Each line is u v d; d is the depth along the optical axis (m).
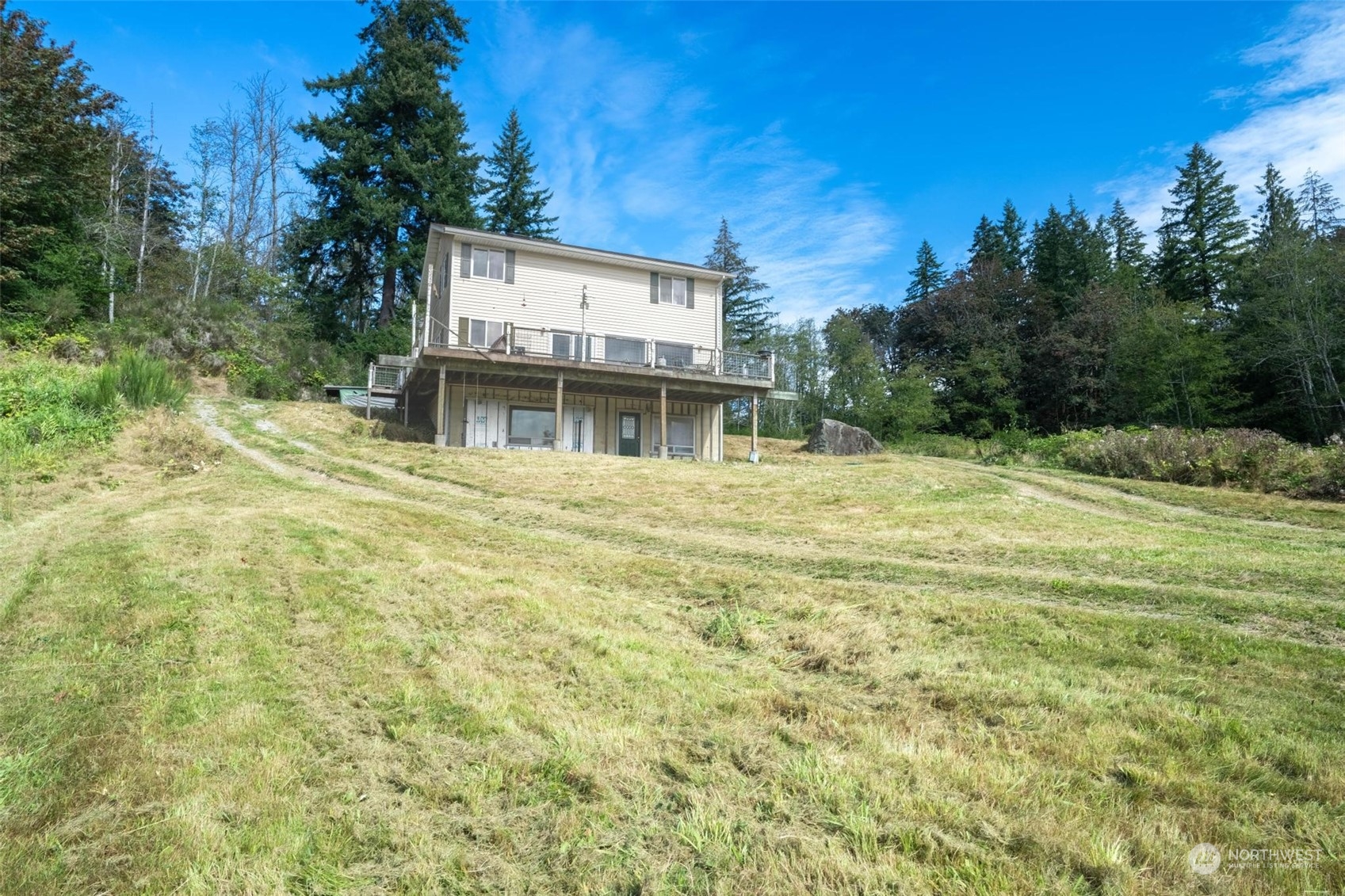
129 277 31.89
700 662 5.23
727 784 3.33
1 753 3.47
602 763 3.53
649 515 11.74
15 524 8.96
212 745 3.57
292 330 32.41
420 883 2.64
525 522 10.91
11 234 23.91
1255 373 32.06
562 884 2.66
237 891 2.57
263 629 5.28
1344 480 14.38
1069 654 5.23
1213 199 43.91
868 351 41.56
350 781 3.33
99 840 2.82
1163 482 17.08
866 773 3.40
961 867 2.71
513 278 22.58
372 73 35.66
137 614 5.40
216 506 9.99
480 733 3.81
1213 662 5.00
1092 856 2.75
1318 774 3.38
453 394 21.73
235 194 39.25
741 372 23.55
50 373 16.69
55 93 25.02
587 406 23.53
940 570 8.08
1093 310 39.97
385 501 11.41
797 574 8.02
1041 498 15.02
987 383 40.81
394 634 5.34
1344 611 6.13
